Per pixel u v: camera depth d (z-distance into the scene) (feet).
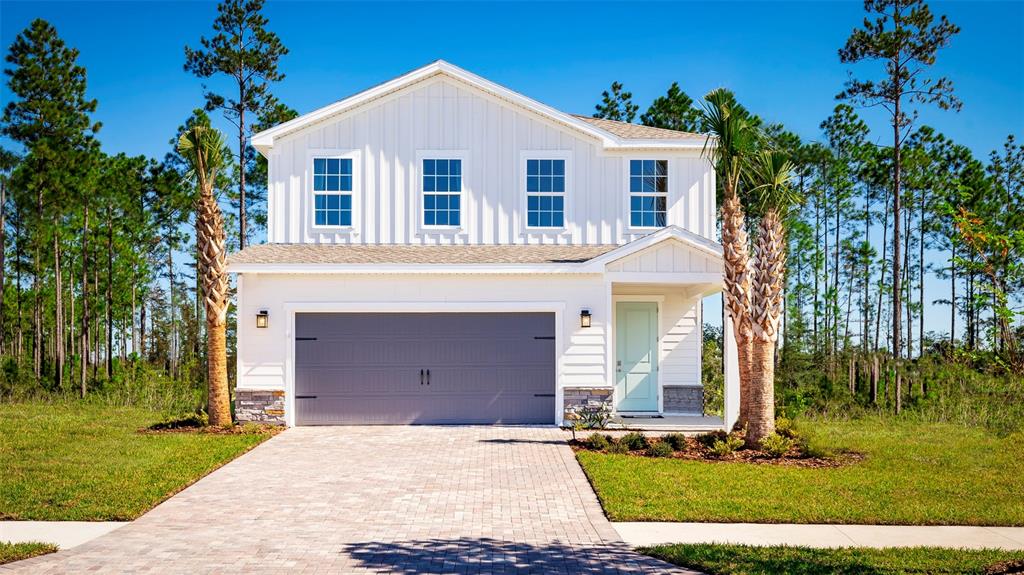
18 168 104.32
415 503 34.17
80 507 32.60
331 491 36.45
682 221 65.77
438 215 64.80
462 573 24.58
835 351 116.67
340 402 58.75
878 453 47.32
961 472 41.24
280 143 64.39
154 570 24.44
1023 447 49.70
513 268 58.03
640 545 27.99
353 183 64.34
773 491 36.17
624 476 39.06
